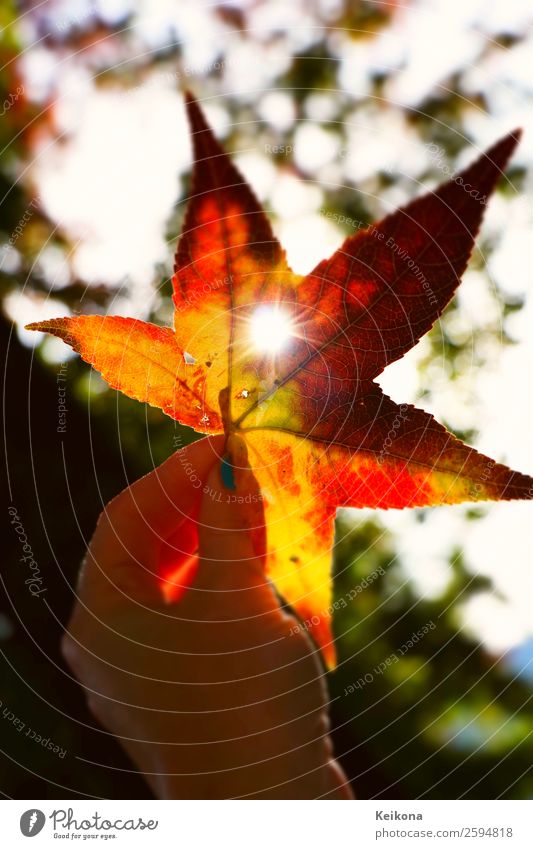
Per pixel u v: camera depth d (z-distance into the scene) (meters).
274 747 0.26
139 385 0.25
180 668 0.26
